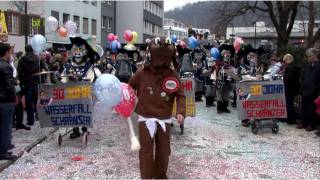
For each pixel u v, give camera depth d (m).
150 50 5.59
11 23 28.86
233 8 30.55
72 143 8.90
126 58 13.57
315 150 8.50
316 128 10.48
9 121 7.38
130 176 6.72
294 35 39.56
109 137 9.52
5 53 7.32
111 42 19.53
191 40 17.25
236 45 14.83
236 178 6.66
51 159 7.66
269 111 10.02
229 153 8.20
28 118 10.44
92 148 8.49
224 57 13.39
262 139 9.52
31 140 9.00
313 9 26.14
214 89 14.73
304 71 10.55
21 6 29.25
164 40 5.59
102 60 17.28
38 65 10.40
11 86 7.29
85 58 9.13
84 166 7.24
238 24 32.94
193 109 9.99
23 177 6.63
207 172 6.94
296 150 8.48
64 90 8.48
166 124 5.62
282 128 10.95
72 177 6.66
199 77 16.45
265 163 7.51
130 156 7.89
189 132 10.24
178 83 5.58
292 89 11.31
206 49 17.44
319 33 25.83
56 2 36.59
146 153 5.53
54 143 8.89
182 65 15.84
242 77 12.88
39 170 7.00
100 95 5.73
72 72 9.09
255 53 13.71
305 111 10.64
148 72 5.67
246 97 10.02
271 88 9.98
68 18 39.47
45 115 8.57
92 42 9.78
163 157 5.63
